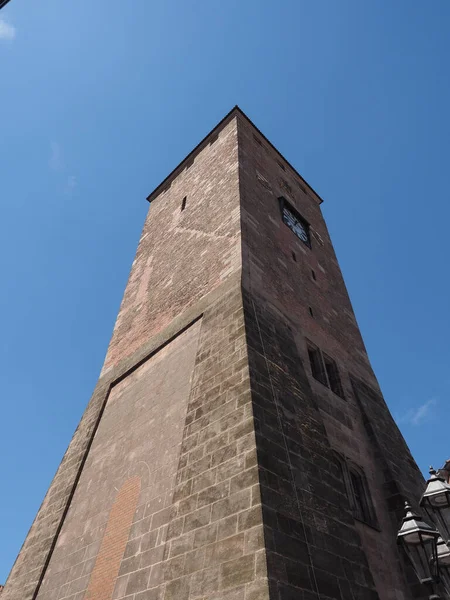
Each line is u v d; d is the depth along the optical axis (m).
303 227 23.25
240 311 13.16
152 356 16.33
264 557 7.32
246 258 15.69
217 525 8.49
